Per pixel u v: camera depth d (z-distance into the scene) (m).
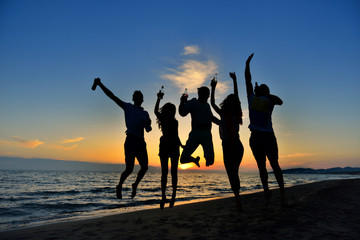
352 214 3.71
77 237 2.98
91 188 26.11
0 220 8.08
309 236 2.55
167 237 2.79
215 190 21.42
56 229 3.60
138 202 12.01
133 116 4.21
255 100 4.30
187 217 4.23
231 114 4.18
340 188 9.01
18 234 3.33
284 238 2.52
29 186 29.78
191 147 4.12
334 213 3.81
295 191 8.58
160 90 4.54
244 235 2.71
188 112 4.15
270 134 4.16
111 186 30.06
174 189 4.35
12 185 31.25
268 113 4.22
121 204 11.43
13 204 13.27
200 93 4.18
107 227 3.59
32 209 11.66
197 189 23.12
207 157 4.05
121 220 4.27
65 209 11.42
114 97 4.26
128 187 27.20
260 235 2.67
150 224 3.70
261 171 4.39
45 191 21.98
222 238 2.62
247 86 4.68
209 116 4.17
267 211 4.23
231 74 4.49
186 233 2.97
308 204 4.79
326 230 2.79
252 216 3.89
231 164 4.26
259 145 4.20
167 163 4.34
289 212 3.95
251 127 4.25
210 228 3.20
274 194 7.88
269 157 4.25
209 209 5.16
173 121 4.35
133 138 4.14
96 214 7.61
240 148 4.17
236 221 3.57
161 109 4.41
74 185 32.28
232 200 7.19
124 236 2.93
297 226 3.01
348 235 2.57
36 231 3.51
